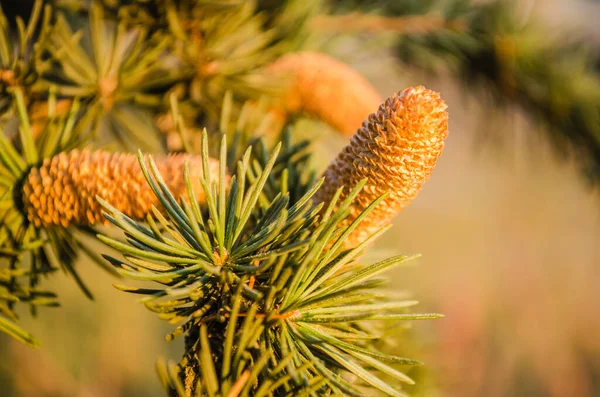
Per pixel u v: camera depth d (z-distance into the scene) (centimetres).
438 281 167
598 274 183
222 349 26
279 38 41
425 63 57
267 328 26
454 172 211
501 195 206
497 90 59
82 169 29
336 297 26
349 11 53
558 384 146
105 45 38
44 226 30
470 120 61
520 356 148
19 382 88
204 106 37
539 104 59
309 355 25
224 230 26
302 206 26
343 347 26
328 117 38
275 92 37
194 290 25
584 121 58
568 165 62
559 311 169
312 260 25
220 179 26
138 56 36
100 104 34
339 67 38
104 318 104
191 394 26
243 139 36
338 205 27
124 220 25
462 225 194
